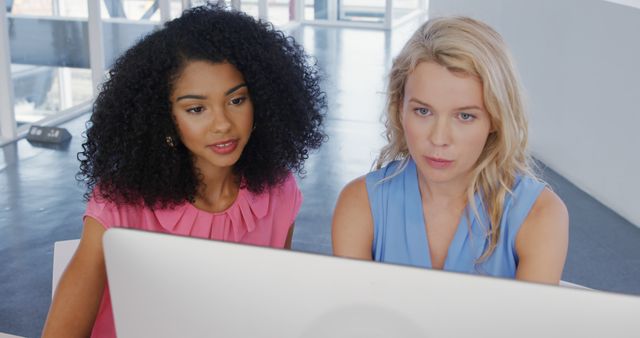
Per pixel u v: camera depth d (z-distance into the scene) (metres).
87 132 1.38
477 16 6.16
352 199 1.42
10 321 2.84
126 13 5.70
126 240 0.85
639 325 0.75
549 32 4.80
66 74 5.51
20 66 5.12
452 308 0.78
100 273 1.30
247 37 1.33
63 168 4.58
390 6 10.20
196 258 0.84
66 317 1.25
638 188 3.92
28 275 3.21
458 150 1.20
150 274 0.86
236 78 1.29
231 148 1.32
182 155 1.37
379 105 6.09
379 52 8.59
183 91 1.27
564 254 1.31
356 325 0.81
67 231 3.69
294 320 0.82
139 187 1.34
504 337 0.78
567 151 4.65
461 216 1.36
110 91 1.32
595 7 4.23
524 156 1.34
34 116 5.33
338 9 10.35
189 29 1.28
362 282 0.79
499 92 1.18
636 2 4.06
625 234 3.86
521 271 1.30
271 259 0.81
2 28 4.85
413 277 0.78
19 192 4.17
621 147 4.06
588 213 4.13
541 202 1.33
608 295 0.75
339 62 7.90
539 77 4.98
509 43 5.45
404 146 1.40
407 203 1.38
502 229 1.32
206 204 1.44
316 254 0.80
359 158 4.82
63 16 5.35
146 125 1.30
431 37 1.19
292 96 1.43
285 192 1.55
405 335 0.80
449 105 1.17
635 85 3.87
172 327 0.87
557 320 0.76
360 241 1.41
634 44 3.87
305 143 1.53
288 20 10.04
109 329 1.38
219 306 0.84
